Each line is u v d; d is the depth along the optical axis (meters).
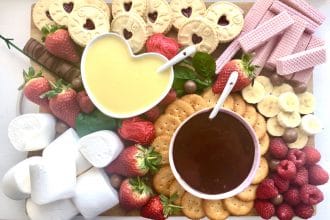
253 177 0.50
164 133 0.55
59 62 0.55
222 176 0.51
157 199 0.54
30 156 0.56
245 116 0.56
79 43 0.55
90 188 0.53
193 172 0.51
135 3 0.56
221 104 0.50
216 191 0.51
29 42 0.56
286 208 0.54
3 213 0.57
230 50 0.56
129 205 0.53
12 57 0.59
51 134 0.55
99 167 0.52
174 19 0.57
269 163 0.55
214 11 0.56
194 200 0.55
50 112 0.56
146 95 0.52
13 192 0.53
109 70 0.53
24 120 0.54
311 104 0.57
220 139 0.51
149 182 0.55
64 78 0.55
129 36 0.56
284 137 0.55
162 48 0.53
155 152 0.53
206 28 0.55
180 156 0.51
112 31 0.56
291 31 0.56
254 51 0.56
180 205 0.55
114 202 0.53
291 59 0.54
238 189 0.50
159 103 0.54
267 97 0.56
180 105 0.55
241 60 0.54
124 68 0.53
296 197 0.54
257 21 0.57
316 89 0.59
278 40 0.57
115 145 0.52
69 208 0.54
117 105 0.52
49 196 0.50
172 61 0.51
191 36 0.56
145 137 0.53
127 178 0.54
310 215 0.54
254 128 0.55
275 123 0.56
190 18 0.56
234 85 0.53
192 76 0.55
